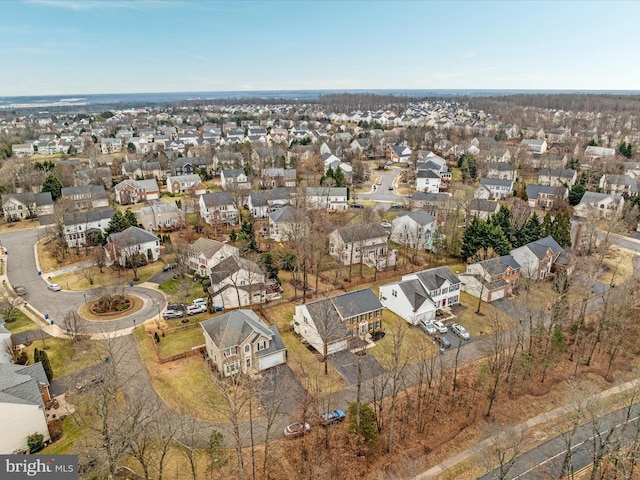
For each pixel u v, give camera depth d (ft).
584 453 139.13
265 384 166.40
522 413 158.61
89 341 190.19
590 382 175.22
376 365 180.45
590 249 289.94
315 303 195.93
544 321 209.05
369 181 500.33
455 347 193.98
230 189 411.13
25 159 525.34
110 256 281.95
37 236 330.13
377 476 130.72
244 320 177.47
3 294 237.45
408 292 214.90
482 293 234.38
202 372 172.04
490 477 130.62
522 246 270.26
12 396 130.00
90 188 393.50
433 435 147.33
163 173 512.63
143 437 122.42
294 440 140.56
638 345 196.44
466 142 634.84
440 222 354.95
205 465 129.29
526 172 510.99
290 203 366.43
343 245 276.21
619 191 405.39
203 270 262.06
